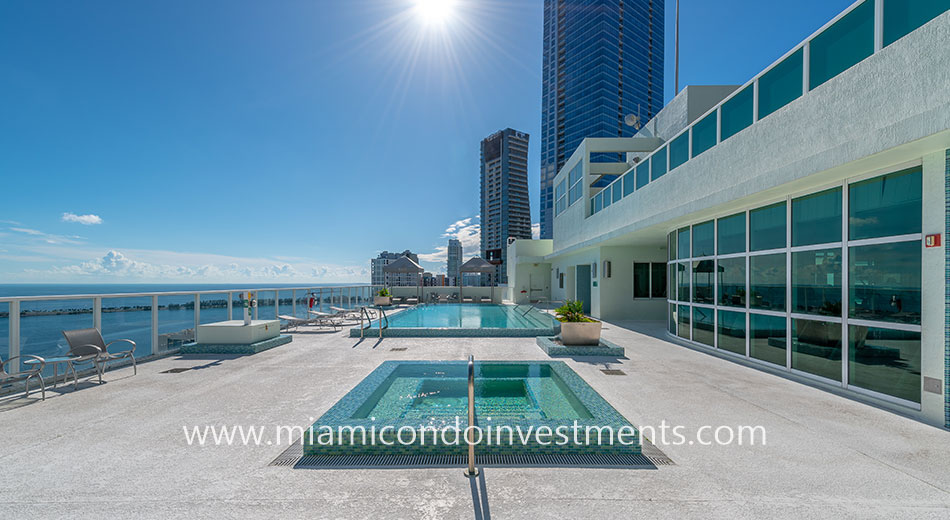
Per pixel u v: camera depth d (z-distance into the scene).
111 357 5.39
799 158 5.30
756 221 6.42
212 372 5.80
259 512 2.28
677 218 8.07
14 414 3.97
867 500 2.45
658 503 2.40
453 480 2.69
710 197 6.78
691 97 12.04
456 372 5.83
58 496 2.45
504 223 130.00
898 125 3.61
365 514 2.27
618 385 5.11
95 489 2.54
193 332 7.82
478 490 2.55
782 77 5.74
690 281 8.33
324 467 2.87
